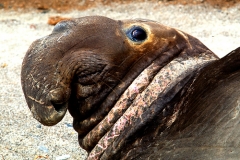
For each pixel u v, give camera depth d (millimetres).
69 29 5266
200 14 10094
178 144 4984
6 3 11086
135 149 5102
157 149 5039
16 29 9852
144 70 5211
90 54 5234
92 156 5199
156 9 10469
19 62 8156
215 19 9875
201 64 5188
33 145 6238
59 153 6168
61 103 5219
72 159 6113
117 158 5145
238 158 4820
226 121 4902
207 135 4922
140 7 10609
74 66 5230
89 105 5258
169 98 5125
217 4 10422
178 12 10242
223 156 4852
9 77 7570
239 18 9867
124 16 10352
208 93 5020
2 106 6680
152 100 5137
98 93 5242
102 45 5246
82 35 5246
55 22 10062
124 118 5156
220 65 5078
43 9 10891
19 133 6355
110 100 5227
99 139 5230
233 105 4914
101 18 5293
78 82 5254
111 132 5172
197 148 4922
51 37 5262
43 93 5199
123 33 5270
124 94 5199
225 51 8266
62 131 6375
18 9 10867
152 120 5109
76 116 5309
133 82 5203
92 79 5238
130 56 5242
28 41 9164
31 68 5230
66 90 5219
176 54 5246
